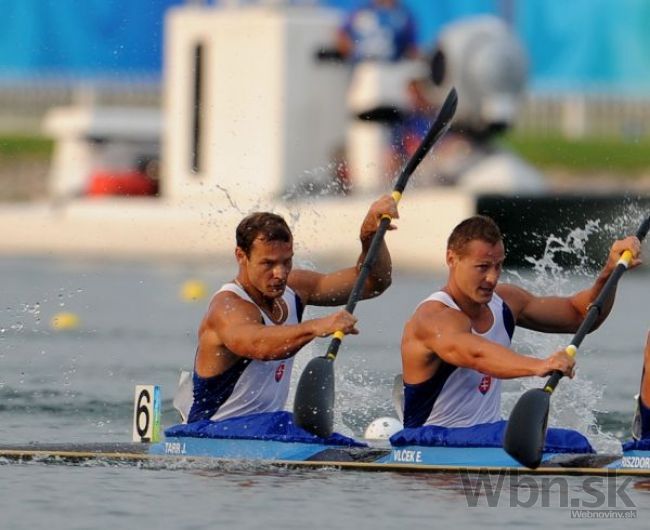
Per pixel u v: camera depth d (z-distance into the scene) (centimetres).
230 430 3616
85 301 8956
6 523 2833
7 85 16175
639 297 9488
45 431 4269
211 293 9481
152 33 15000
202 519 2881
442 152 12044
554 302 3647
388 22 12662
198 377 3644
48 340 6919
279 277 3494
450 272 3497
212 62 13112
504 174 11631
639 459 3447
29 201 16138
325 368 3406
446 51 11738
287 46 12850
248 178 12912
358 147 12581
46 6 15000
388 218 3753
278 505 3028
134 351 6494
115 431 4294
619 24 14912
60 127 14688
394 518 2908
